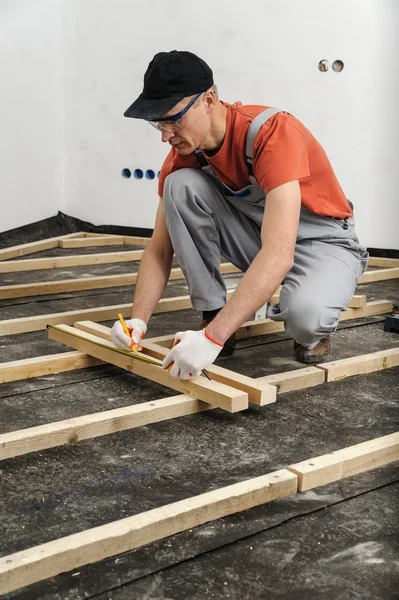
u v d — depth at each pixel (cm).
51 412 211
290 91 494
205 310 252
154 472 175
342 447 191
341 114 483
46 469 175
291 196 196
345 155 489
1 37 503
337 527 153
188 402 207
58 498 162
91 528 148
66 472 174
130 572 136
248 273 190
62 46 554
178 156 241
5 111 515
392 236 488
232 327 189
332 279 232
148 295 237
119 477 172
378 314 335
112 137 552
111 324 304
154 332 295
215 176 240
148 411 199
